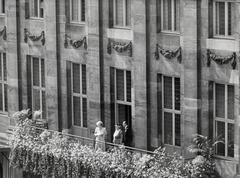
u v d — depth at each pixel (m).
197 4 72.25
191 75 73.19
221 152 72.94
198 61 72.81
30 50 85.38
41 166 81.38
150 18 75.44
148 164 73.81
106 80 79.31
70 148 79.25
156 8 75.00
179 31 74.19
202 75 72.81
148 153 76.62
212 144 72.44
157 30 75.19
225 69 71.69
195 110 73.31
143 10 75.50
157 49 75.19
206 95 72.81
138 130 77.06
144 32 75.69
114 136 77.06
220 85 72.56
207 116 73.06
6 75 88.75
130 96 78.38
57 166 80.06
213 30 72.25
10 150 84.25
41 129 82.94
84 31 80.69
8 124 88.00
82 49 80.88
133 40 76.62
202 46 72.56
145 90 76.25
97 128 77.81
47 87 83.88
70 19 81.81
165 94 75.75
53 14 82.50
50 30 82.94
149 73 76.00
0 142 85.50
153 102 76.12
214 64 72.19
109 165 76.19
